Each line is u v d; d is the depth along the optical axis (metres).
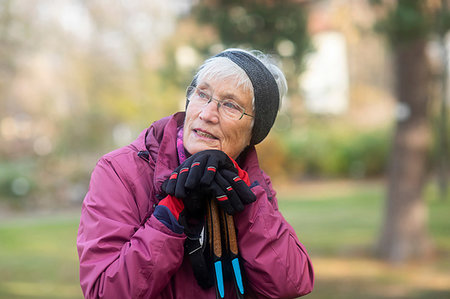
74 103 14.61
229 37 5.85
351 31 6.32
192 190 1.40
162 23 12.52
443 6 5.80
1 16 11.73
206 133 1.51
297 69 5.91
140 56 13.04
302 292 1.53
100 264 1.39
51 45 13.04
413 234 7.57
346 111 18.72
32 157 15.09
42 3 12.45
